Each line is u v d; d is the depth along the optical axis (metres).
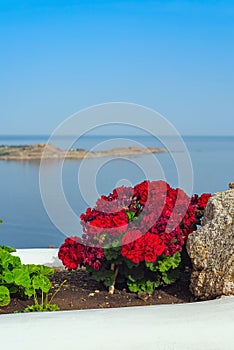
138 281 2.00
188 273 2.17
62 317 1.63
